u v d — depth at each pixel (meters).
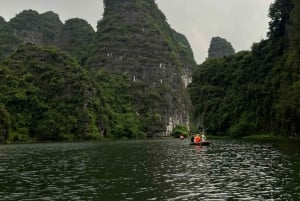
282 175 37.12
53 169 45.56
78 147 96.69
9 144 128.50
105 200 27.50
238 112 162.75
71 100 183.25
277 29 162.38
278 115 122.56
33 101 171.88
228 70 193.75
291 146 79.56
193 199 27.31
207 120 183.25
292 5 150.50
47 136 165.38
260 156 57.47
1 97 165.88
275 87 137.50
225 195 28.50
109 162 52.81
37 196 29.27
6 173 42.28
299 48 123.50
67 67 192.25
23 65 191.25
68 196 29.08
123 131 196.00
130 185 33.16
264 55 166.75
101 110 192.50
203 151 72.12
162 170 42.78
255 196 28.00
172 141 139.38
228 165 46.75
